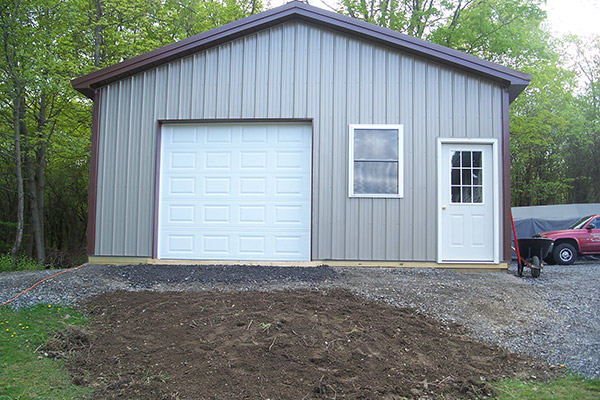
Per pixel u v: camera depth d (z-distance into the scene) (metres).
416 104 8.04
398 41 7.93
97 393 3.77
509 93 8.34
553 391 3.93
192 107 8.30
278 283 6.42
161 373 4.02
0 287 6.78
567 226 13.99
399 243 7.88
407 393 3.79
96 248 8.24
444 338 4.88
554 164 24.59
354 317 5.07
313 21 8.20
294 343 4.39
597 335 5.07
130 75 8.45
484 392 3.89
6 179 16.80
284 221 8.17
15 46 12.27
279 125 8.30
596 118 24.02
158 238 8.24
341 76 8.16
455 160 8.03
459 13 19.48
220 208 8.27
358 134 8.09
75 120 15.95
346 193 7.98
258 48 8.28
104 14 15.99
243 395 3.65
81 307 5.85
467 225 7.94
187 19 18.83
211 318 4.99
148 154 8.31
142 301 5.70
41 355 4.59
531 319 5.52
